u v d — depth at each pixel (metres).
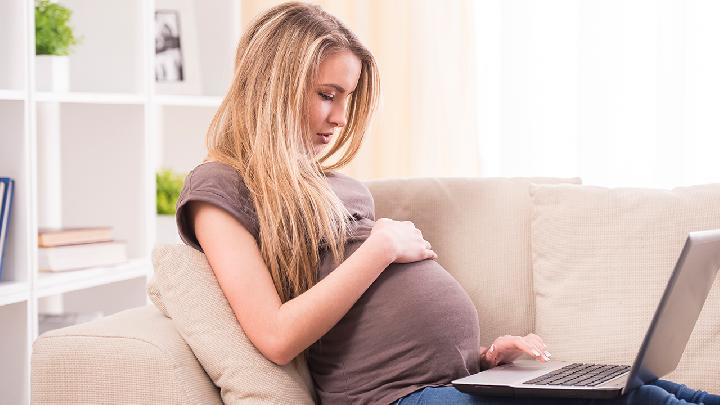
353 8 3.49
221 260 1.67
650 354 1.48
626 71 3.21
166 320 1.74
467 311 1.80
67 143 2.97
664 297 1.42
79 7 2.93
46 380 1.61
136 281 2.93
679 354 1.72
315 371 1.80
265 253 1.73
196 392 1.60
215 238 1.69
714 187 2.06
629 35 3.20
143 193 2.90
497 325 2.17
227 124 1.87
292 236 1.77
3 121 2.33
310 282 1.77
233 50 3.27
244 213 1.72
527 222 2.20
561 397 1.51
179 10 3.22
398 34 3.46
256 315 1.64
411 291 1.74
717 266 1.68
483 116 3.42
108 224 2.94
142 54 2.88
